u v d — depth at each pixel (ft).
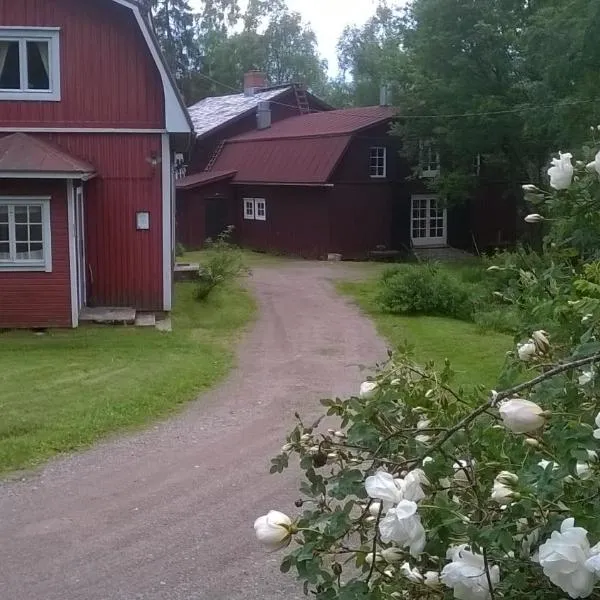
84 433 30.60
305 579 8.29
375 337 51.60
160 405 34.78
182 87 200.64
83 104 51.57
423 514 7.81
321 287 73.00
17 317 48.67
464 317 58.75
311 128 105.19
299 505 9.35
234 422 33.06
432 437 9.11
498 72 86.33
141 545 21.70
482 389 10.92
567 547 6.40
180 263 77.25
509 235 104.01
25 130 51.29
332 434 9.52
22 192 47.52
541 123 74.69
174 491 25.54
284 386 38.93
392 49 131.13
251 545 21.68
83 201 52.24
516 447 8.56
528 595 7.34
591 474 7.36
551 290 10.68
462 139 86.89
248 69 221.25
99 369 40.06
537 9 82.07
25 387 36.45
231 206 109.50
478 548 7.22
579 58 68.33
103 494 25.27
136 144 52.34
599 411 7.88
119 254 53.42
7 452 28.27
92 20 50.98
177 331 50.55
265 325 54.95
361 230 96.99
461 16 85.25
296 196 98.78
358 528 8.63
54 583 19.60
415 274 61.00
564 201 9.49
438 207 97.50
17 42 50.70
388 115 96.53
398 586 8.44
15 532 22.44
